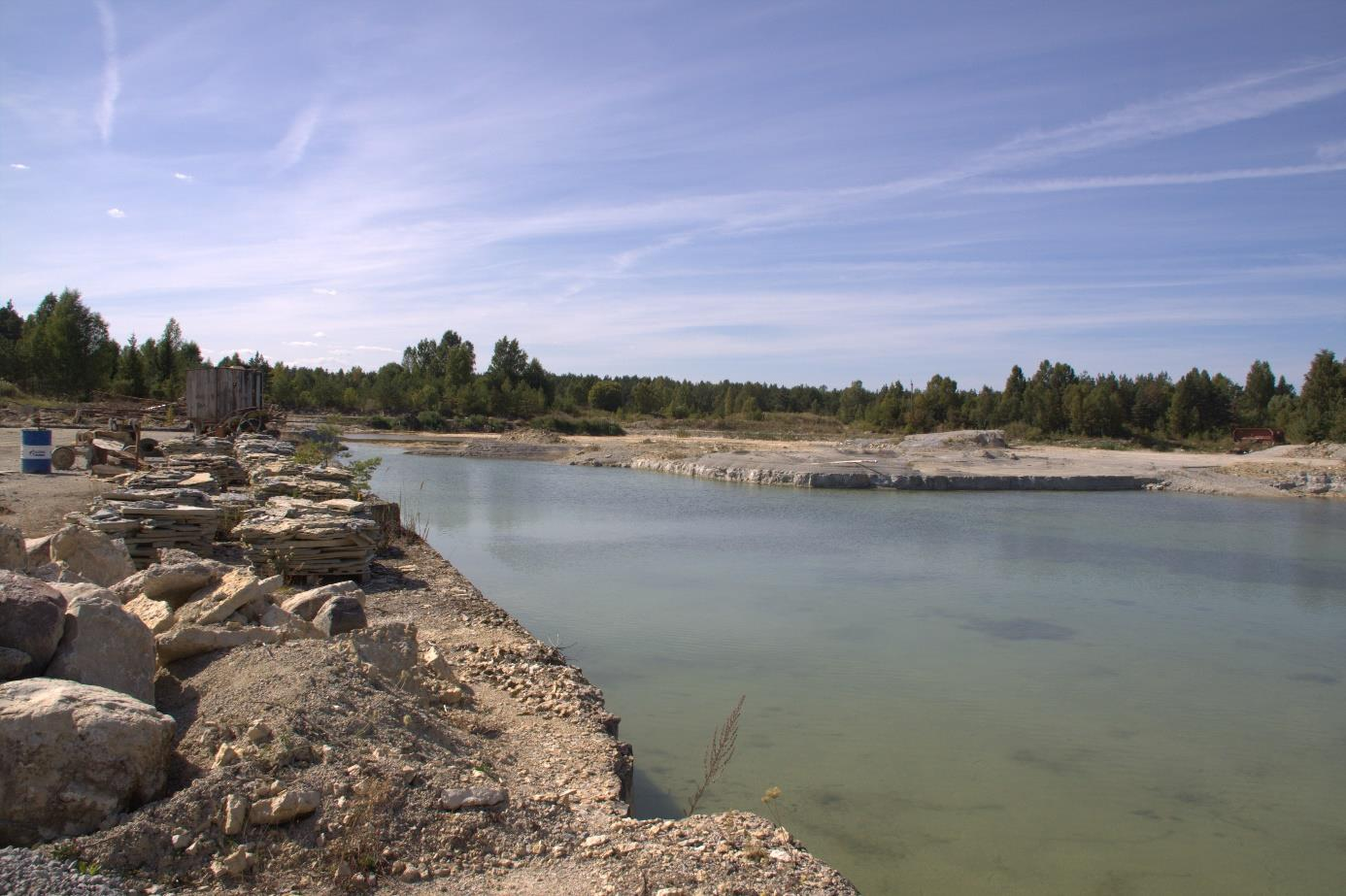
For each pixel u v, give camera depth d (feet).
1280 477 121.49
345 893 13.05
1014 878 20.72
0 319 232.32
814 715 30.86
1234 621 46.21
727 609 46.21
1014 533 76.18
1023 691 34.32
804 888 14.75
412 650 22.48
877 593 50.98
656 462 137.49
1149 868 21.43
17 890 10.98
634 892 13.85
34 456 62.80
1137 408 223.92
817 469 120.98
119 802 13.47
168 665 19.33
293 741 15.53
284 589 34.73
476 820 15.46
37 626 15.38
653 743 27.81
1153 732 30.48
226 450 75.00
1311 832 23.56
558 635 40.27
